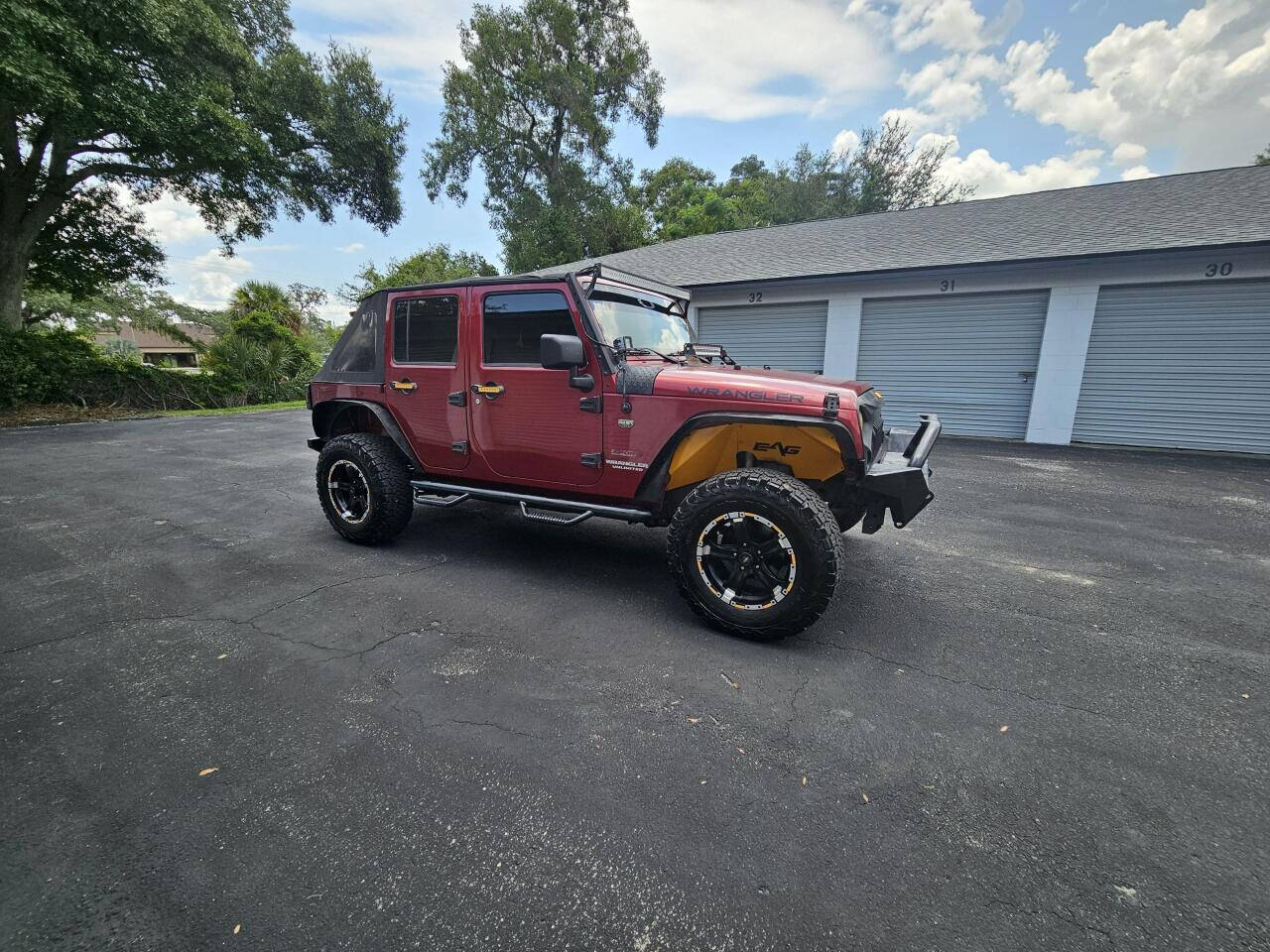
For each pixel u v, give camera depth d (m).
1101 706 2.14
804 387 2.57
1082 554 3.89
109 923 1.25
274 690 2.17
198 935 1.23
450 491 3.53
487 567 3.51
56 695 2.12
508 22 25.22
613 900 1.33
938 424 3.28
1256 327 7.75
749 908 1.31
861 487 2.68
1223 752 1.88
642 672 2.34
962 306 9.59
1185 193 9.98
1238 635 2.74
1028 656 2.51
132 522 4.46
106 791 1.64
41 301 25.11
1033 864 1.43
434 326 3.43
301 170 16.11
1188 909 1.30
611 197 27.98
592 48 26.91
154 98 10.70
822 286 10.55
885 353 10.33
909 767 1.79
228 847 1.46
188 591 3.10
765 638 2.58
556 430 3.08
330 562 3.57
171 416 13.42
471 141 26.03
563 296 2.99
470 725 1.98
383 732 1.93
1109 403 8.72
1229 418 8.06
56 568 3.43
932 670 2.38
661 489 2.89
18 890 1.32
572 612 2.90
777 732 1.96
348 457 3.71
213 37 11.66
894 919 1.28
